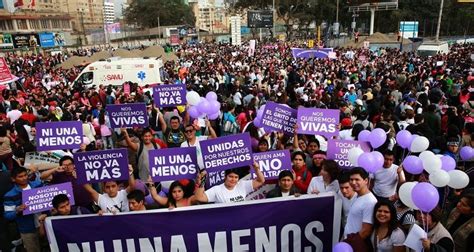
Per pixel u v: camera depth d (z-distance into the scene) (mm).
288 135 7348
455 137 7105
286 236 5020
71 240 4926
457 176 4625
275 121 7051
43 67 34781
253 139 7465
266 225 4973
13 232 5516
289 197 4926
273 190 5492
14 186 5430
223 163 5301
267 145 6938
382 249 4051
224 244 4992
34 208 5176
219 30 162250
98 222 4902
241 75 20594
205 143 5238
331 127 6660
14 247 5531
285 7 69938
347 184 4473
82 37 100438
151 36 99500
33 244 5574
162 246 4973
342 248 3969
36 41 65000
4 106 14258
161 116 9391
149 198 5910
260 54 39812
